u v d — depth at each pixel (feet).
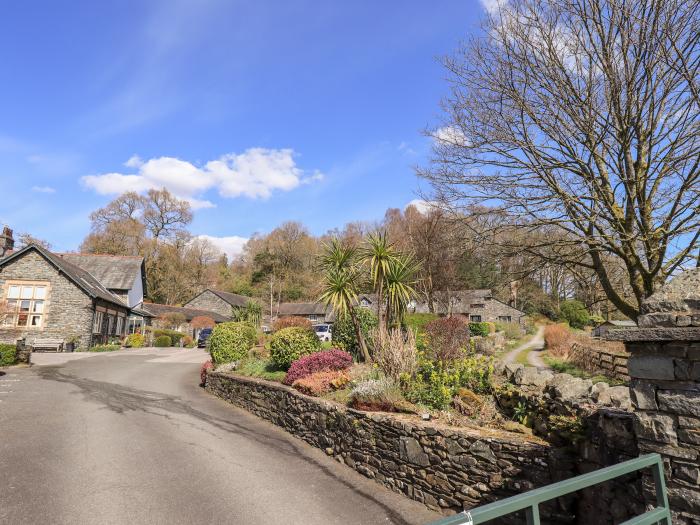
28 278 91.61
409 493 20.43
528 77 29.32
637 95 26.22
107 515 17.33
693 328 9.75
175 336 128.77
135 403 39.68
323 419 27.20
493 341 91.20
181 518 17.38
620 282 36.32
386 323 38.32
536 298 154.30
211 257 233.96
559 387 18.20
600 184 29.37
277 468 23.84
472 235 33.01
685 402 9.95
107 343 104.32
